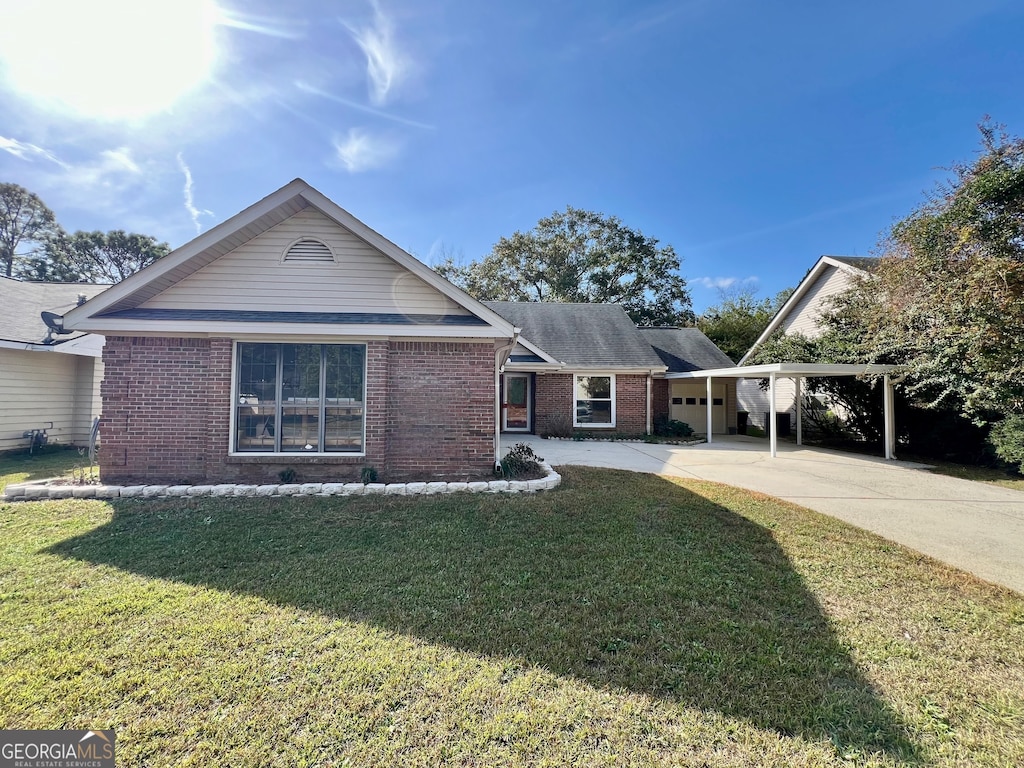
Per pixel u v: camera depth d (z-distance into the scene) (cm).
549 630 338
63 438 1215
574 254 3481
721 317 2989
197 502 645
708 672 292
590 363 1619
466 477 789
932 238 974
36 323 1153
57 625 332
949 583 427
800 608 378
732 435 1817
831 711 259
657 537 538
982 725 251
